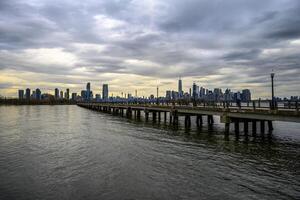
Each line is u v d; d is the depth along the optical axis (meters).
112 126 50.50
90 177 17.91
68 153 25.16
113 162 21.78
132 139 34.00
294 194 15.08
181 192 15.35
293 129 45.53
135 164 21.22
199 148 27.97
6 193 15.12
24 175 18.31
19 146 28.83
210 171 19.44
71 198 14.46
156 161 22.23
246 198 14.55
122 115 85.69
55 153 25.17
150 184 16.61
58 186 16.22
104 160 22.44
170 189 15.80
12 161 22.08
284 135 37.69
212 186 16.34
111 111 110.31
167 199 14.38
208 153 25.47
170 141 32.44
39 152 25.66
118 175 18.34
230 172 19.22
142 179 17.53
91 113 99.38
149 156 24.09
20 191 15.43
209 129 44.97
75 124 54.47
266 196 14.82
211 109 39.59
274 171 19.48
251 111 32.16
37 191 15.42
